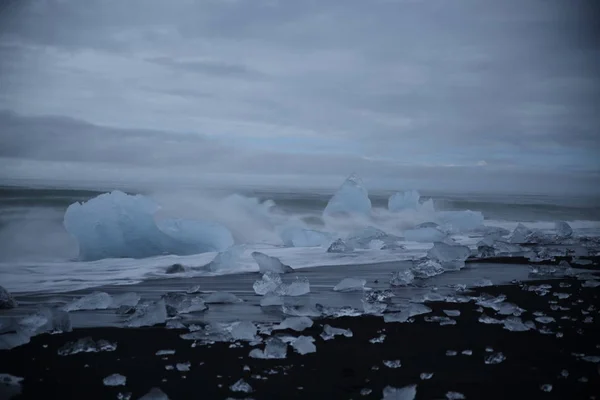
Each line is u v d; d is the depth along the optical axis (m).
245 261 7.13
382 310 4.22
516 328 3.66
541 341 3.39
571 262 6.82
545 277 5.78
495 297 4.60
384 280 5.68
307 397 2.52
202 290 5.22
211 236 8.22
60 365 2.98
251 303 4.59
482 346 3.29
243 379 2.75
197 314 4.18
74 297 4.90
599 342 3.38
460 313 4.15
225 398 2.51
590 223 11.93
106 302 4.42
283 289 4.93
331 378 2.76
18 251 8.08
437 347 3.27
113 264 6.97
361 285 5.15
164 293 5.07
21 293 5.09
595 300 4.63
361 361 3.02
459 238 9.66
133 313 4.13
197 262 7.16
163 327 3.80
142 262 7.13
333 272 6.24
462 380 2.72
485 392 2.56
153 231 7.97
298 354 3.15
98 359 3.08
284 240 9.05
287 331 3.65
